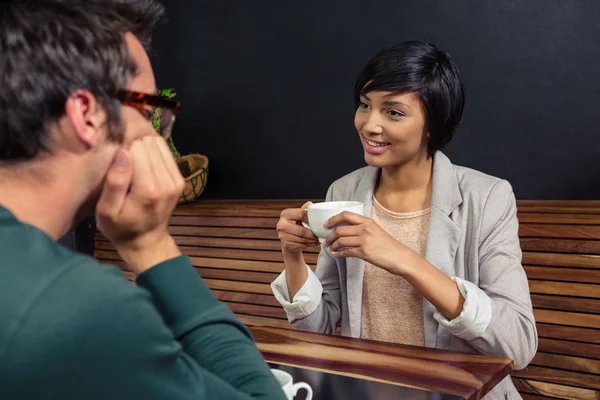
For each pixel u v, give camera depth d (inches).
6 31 26.3
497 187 67.8
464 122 113.9
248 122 134.0
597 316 78.7
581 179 106.7
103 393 22.8
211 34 135.0
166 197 31.4
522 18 107.1
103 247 124.0
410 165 68.7
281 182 132.3
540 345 81.4
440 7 113.0
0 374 21.6
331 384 48.4
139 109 31.3
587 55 103.6
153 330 24.2
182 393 25.1
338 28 122.3
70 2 27.6
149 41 32.3
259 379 30.0
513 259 64.9
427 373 50.2
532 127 109.0
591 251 81.2
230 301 107.7
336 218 58.4
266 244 107.7
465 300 58.4
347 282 69.4
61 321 22.2
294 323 70.3
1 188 27.8
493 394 62.1
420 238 69.2
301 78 127.2
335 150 125.8
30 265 23.5
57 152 28.0
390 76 62.3
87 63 27.5
